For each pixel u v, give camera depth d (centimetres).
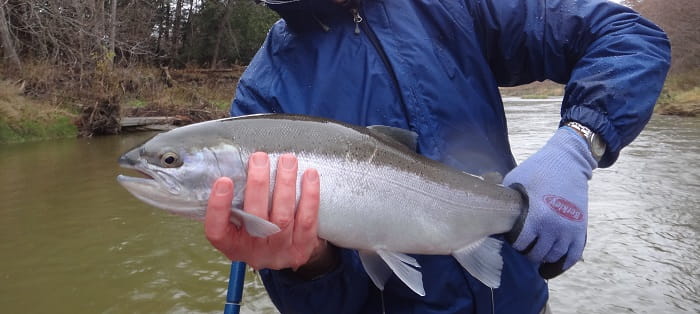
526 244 47
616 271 129
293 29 54
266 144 46
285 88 53
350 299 51
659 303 112
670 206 185
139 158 46
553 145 48
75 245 155
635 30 49
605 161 48
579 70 49
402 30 51
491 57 55
